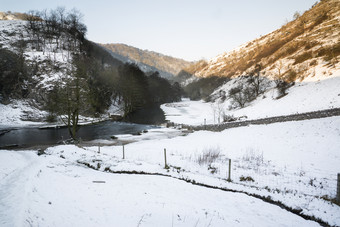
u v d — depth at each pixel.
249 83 84.25
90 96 30.91
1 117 49.19
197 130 39.28
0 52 61.50
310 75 53.78
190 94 174.88
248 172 13.42
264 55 125.50
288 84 57.22
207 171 13.72
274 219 7.19
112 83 76.81
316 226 6.83
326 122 21.92
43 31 91.88
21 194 7.24
